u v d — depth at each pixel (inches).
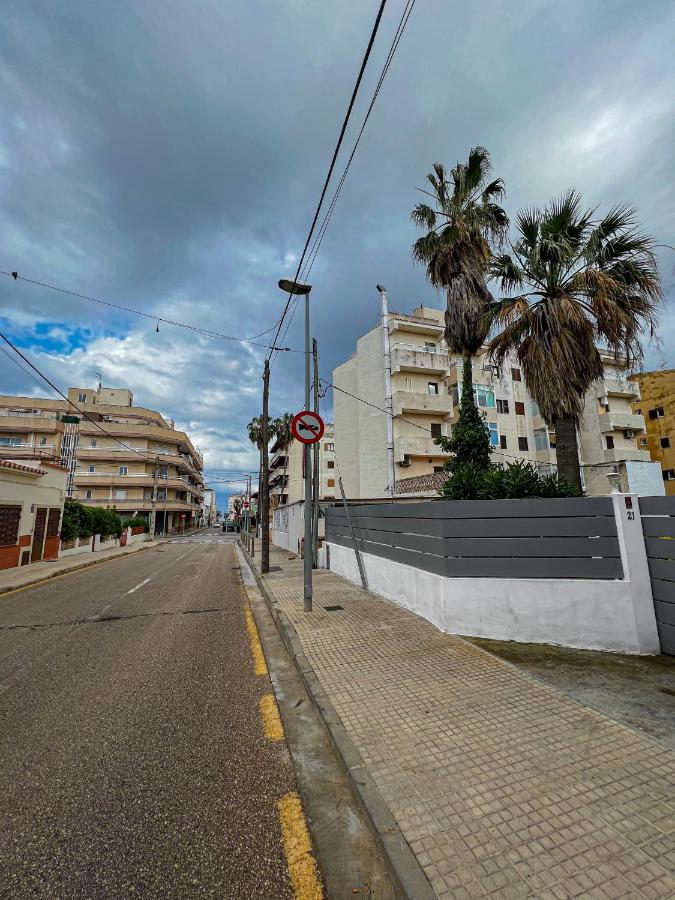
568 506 196.2
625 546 184.9
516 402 1108.5
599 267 302.5
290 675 175.3
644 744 108.3
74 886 72.0
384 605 275.9
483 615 204.7
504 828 80.1
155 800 95.6
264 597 355.3
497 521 207.5
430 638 202.4
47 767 109.0
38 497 676.1
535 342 296.5
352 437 1118.4
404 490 869.8
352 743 111.7
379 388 1024.9
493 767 99.7
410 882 68.5
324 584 370.0
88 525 995.3
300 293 342.6
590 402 1197.1
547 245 297.4
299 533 702.5
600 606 186.1
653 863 71.7
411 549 263.4
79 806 93.4
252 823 88.0
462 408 465.1
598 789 91.0
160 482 1999.3
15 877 73.7
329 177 221.6
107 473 1863.9
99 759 112.7
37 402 1838.1
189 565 679.7
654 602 184.7
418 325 1032.8
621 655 177.9
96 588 431.2
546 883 68.2
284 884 72.6
